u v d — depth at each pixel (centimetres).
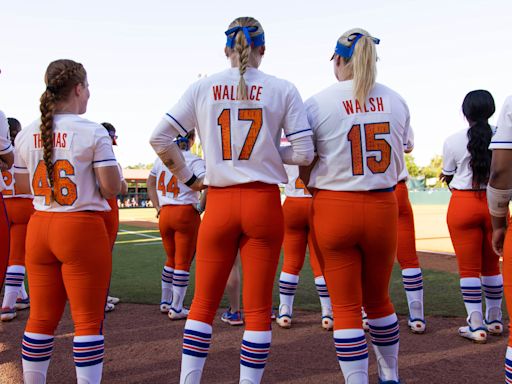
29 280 254
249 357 238
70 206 243
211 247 241
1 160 310
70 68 254
